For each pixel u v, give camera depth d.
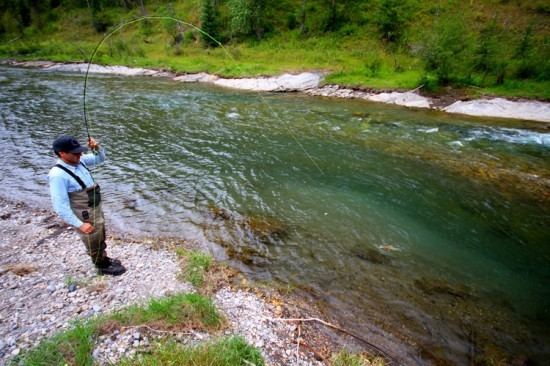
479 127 16.39
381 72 25.88
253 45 36.41
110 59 35.59
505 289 6.05
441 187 10.16
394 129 15.96
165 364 3.44
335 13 36.00
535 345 4.84
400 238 7.52
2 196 8.72
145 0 51.41
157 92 23.48
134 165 11.01
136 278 5.41
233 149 12.90
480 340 4.85
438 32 24.50
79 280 5.22
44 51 40.41
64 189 4.25
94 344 3.65
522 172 11.27
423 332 4.91
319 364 4.11
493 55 23.34
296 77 25.98
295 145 13.55
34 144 12.72
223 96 22.70
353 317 5.11
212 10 38.12
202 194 9.17
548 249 7.32
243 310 4.93
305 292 5.61
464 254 7.05
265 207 8.63
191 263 5.93
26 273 5.38
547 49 24.17
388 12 31.72
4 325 4.10
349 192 9.70
